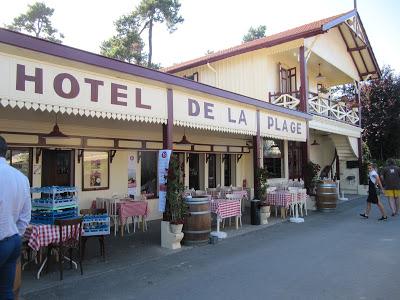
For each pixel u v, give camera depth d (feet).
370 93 82.07
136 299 15.62
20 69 16.57
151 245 25.48
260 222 33.73
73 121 28.68
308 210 43.32
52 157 29.71
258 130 34.47
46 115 25.40
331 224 34.30
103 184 32.94
